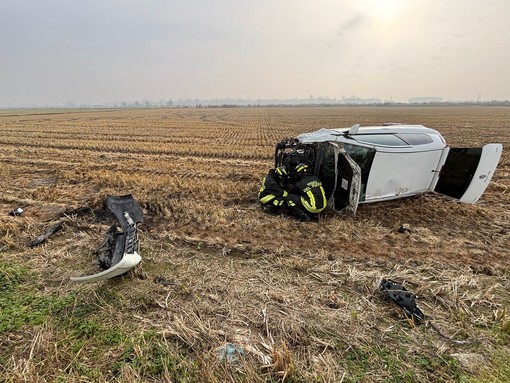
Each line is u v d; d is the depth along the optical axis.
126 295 2.90
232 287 3.05
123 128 24.52
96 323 2.54
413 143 4.99
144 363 2.14
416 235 4.28
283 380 2.00
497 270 3.38
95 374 2.06
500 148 4.87
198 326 2.49
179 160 10.62
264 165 9.71
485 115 48.81
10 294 2.92
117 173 8.23
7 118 39.53
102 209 5.25
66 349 2.26
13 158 10.55
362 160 4.85
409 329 2.49
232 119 40.38
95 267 3.41
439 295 2.94
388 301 2.84
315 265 3.48
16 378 2.01
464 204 5.55
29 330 2.46
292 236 4.29
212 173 8.48
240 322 2.56
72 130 22.38
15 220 4.71
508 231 4.45
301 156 5.62
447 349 2.27
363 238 4.22
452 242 4.10
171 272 3.33
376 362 2.16
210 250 3.85
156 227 4.57
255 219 4.89
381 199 5.09
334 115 51.62
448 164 5.26
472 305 2.79
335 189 5.20
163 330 2.43
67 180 7.43
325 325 2.52
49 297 2.87
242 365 2.11
